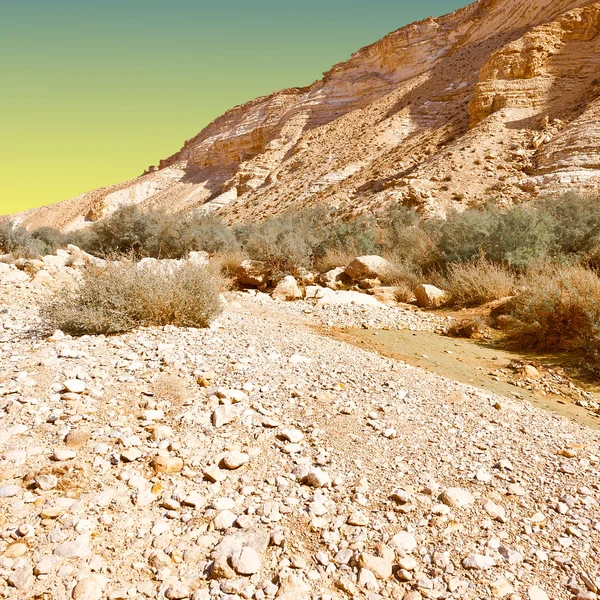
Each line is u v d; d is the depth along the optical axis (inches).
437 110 1893.5
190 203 3038.9
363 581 86.3
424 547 96.0
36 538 89.7
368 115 2245.3
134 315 219.8
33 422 125.6
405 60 2736.2
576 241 444.1
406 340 286.4
